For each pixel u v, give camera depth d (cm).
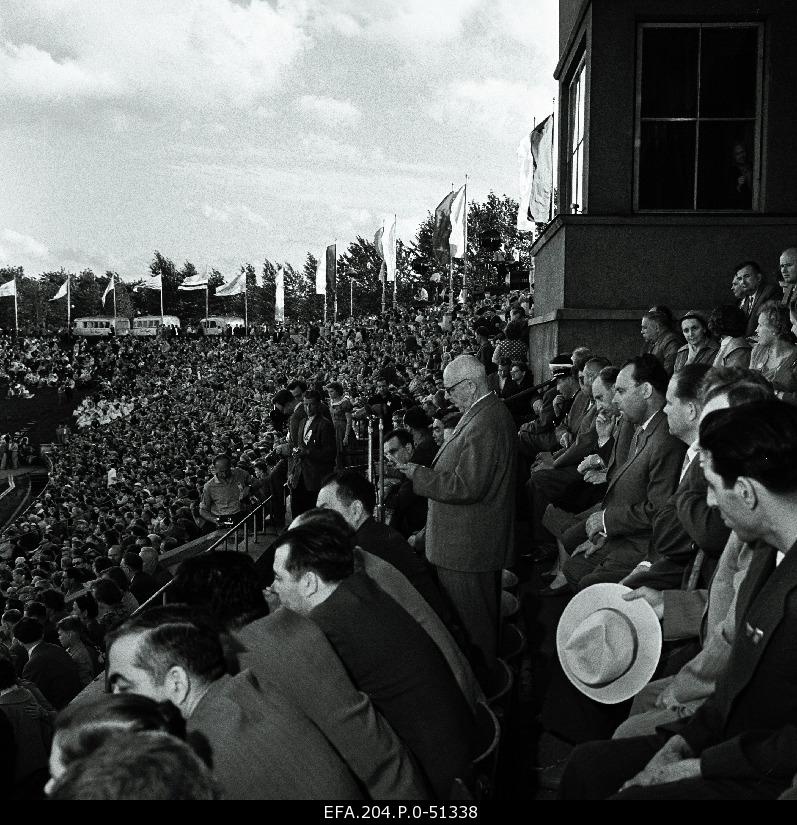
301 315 13150
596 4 1052
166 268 14638
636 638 390
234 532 1148
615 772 295
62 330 9200
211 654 272
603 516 513
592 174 1071
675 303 1060
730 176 1061
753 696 254
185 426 4972
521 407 1209
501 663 462
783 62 1030
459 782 289
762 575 274
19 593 1480
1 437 5559
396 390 1945
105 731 193
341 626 327
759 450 253
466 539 506
